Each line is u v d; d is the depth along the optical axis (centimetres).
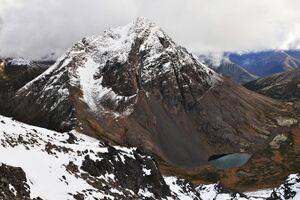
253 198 17075
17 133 8381
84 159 9050
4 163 5831
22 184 5678
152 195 10906
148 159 12044
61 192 6519
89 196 7212
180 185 14275
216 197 16788
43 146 8550
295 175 13875
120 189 9319
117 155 10675
